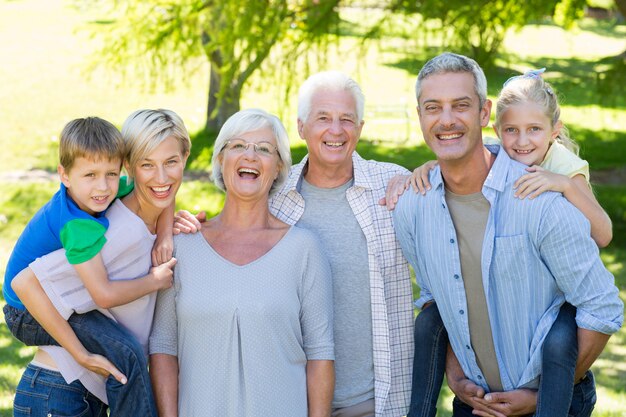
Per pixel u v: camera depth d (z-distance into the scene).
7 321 3.10
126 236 2.98
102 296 2.88
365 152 15.31
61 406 2.99
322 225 3.28
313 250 3.04
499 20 10.50
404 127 17.80
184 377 3.00
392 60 24.70
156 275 2.99
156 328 3.11
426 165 3.23
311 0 10.90
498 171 3.03
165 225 3.12
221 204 11.22
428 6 10.16
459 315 3.09
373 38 10.97
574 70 21.56
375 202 3.29
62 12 33.62
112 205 3.10
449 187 3.11
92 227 2.90
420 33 10.61
